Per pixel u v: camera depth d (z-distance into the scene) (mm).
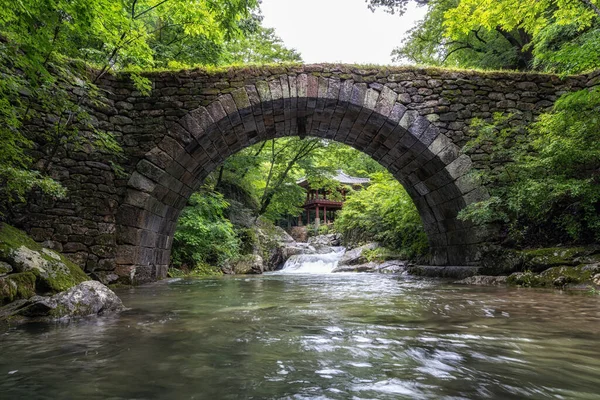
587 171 6320
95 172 6691
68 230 6320
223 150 8766
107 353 1892
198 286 6832
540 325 2602
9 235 4207
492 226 7262
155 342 2135
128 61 6961
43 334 2367
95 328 2580
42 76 4898
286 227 40625
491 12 7203
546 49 9570
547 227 6707
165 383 1438
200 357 1805
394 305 3811
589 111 5863
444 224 8852
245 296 4938
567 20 7176
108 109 7020
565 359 1749
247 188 19953
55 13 4359
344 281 8234
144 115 7164
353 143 9664
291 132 9578
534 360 1732
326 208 35938
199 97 7270
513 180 7227
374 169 31984
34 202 6105
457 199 7793
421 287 6188
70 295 3215
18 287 3281
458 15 7371
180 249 12047
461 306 3654
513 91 7832
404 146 8219
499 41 14055
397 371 1580
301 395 1303
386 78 7688
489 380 1464
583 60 5750
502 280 6301
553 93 7887
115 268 6609
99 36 5586
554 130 6219
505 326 2578
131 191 6871
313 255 20078
